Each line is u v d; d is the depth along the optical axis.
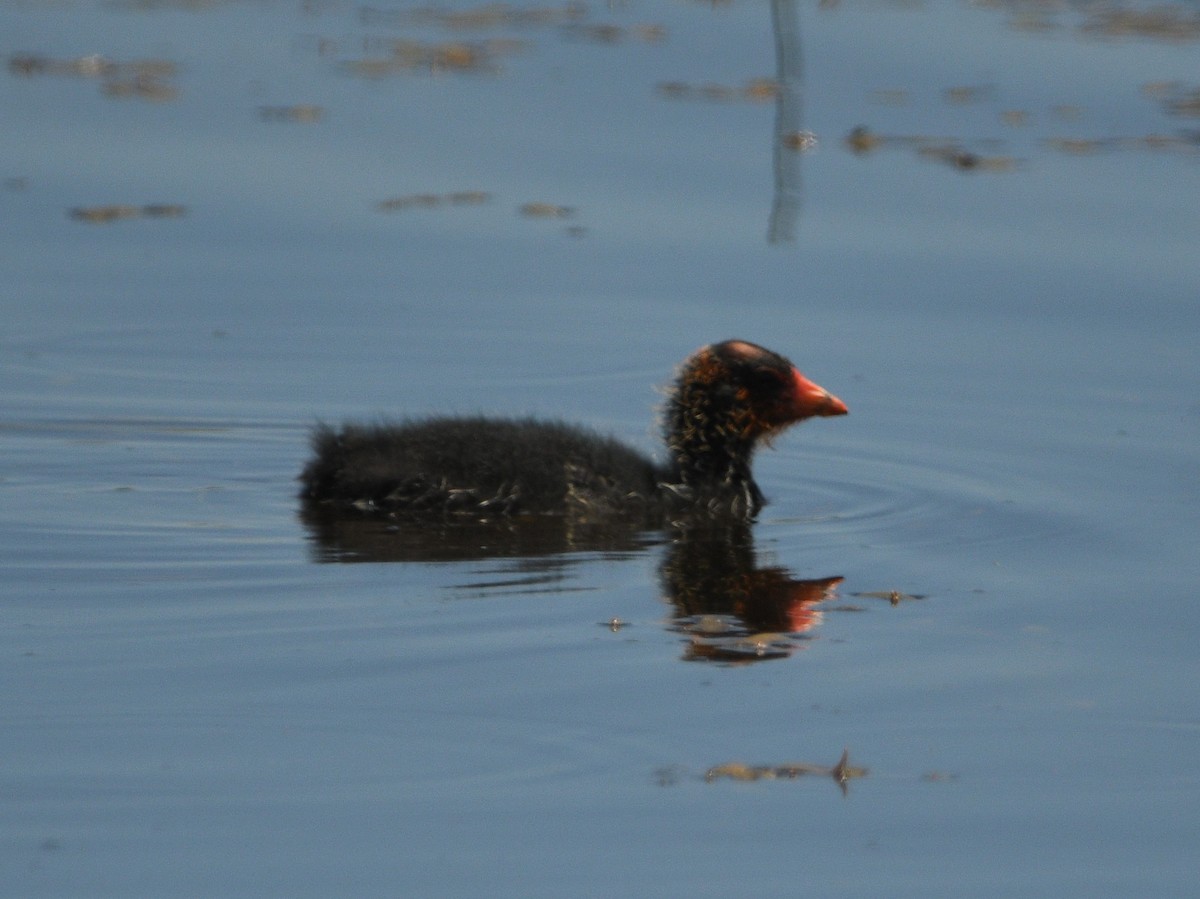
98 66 28.36
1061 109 26.58
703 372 14.95
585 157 24.36
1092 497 14.64
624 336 18.97
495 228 21.89
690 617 11.62
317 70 28.23
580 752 9.57
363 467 14.04
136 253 20.94
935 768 9.51
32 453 15.42
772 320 19.41
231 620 11.38
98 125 25.36
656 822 8.86
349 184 23.34
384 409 16.94
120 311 19.31
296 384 17.55
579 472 14.34
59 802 8.94
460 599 11.89
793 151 24.47
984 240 21.52
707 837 8.73
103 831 8.67
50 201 22.50
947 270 20.75
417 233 21.72
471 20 31.77
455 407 17.00
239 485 14.71
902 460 15.86
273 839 8.62
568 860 8.49
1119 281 20.28
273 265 20.72
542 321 19.33
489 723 9.88
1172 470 15.31
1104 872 8.53
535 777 9.29
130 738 9.62
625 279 20.52
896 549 13.33
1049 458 15.76
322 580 12.23
